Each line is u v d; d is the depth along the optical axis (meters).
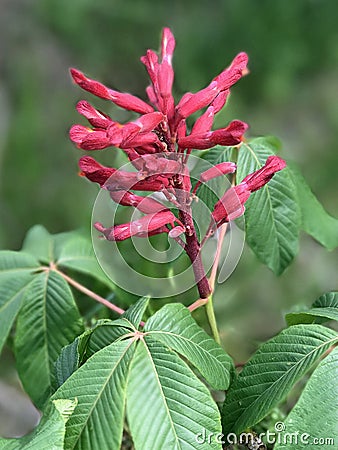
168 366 0.26
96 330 0.30
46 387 0.34
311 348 0.27
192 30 1.23
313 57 1.21
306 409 0.25
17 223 1.05
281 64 1.20
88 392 0.26
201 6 1.25
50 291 0.35
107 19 1.28
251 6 1.22
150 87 0.31
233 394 0.28
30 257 0.37
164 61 0.29
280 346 0.28
